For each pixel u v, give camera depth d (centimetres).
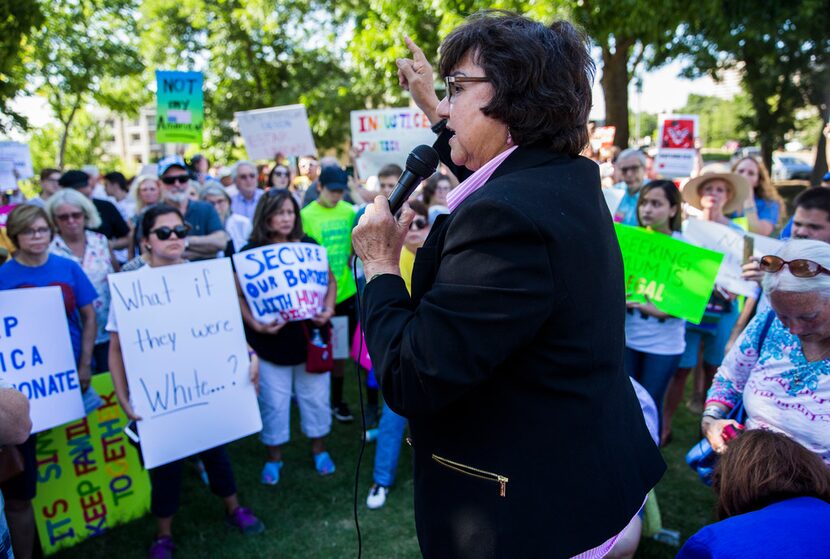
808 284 184
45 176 781
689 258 349
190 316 319
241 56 2375
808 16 1183
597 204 132
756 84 1805
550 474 124
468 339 113
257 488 378
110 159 4025
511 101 125
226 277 332
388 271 137
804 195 291
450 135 170
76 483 328
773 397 206
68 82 1872
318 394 388
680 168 744
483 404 127
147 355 306
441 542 134
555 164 130
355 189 668
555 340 121
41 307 290
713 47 1453
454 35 130
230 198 714
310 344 369
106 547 324
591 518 126
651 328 366
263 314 362
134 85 2172
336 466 405
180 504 362
